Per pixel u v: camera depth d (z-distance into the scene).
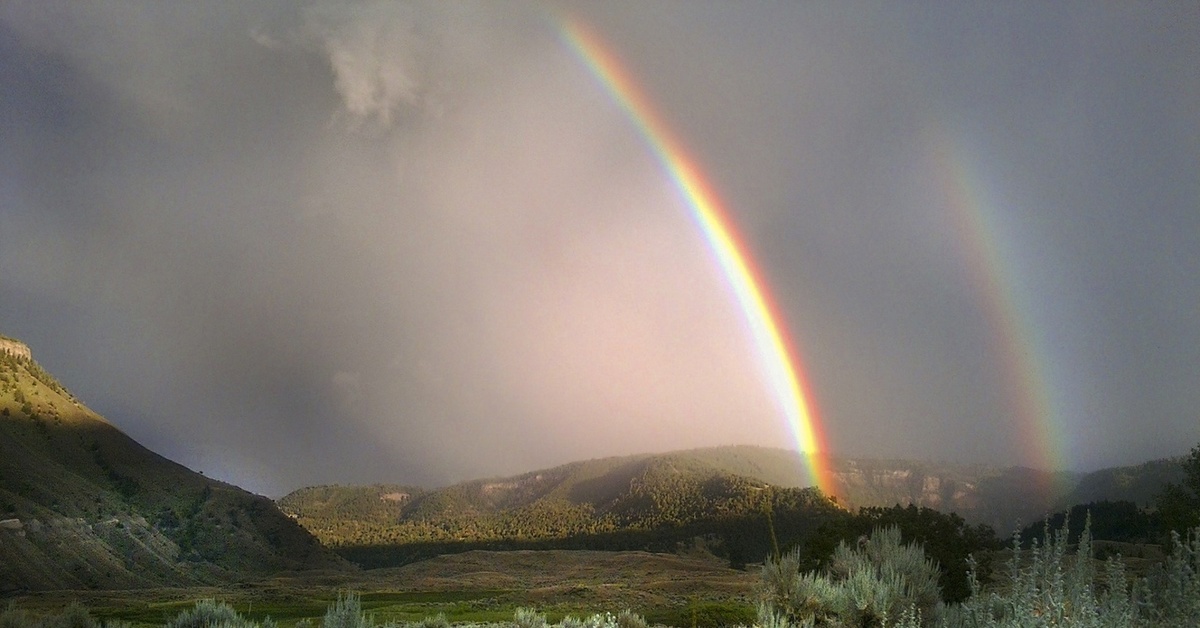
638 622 24.16
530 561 195.62
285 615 75.81
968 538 35.62
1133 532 70.75
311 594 120.81
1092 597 7.24
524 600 86.00
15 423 188.00
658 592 92.81
